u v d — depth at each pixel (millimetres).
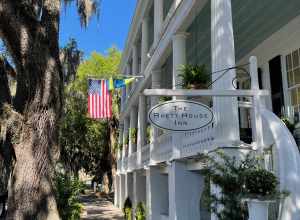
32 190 8820
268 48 11055
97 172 43625
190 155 9102
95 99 16062
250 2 9672
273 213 5848
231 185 5285
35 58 9172
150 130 14469
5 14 8812
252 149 6660
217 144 6789
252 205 4906
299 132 8484
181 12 10203
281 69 10344
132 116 20625
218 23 7355
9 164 11336
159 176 13938
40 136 9102
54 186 9375
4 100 11227
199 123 6637
